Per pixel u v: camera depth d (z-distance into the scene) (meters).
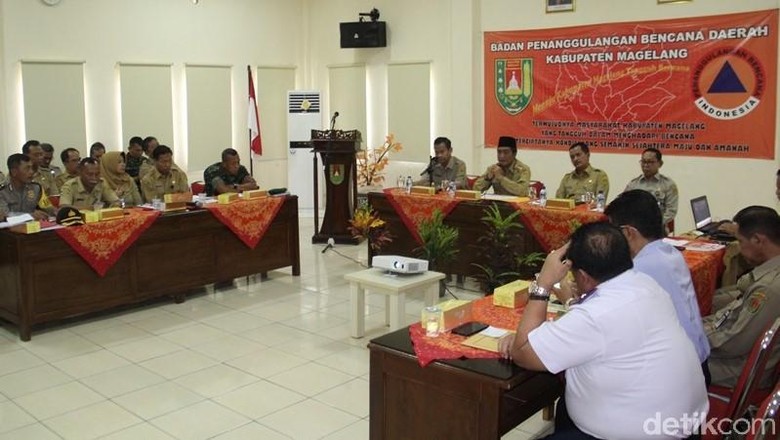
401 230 6.27
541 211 5.32
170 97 8.88
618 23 7.36
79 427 3.50
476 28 8.39
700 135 6.98
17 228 4.66
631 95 7.37
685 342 2.15
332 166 7.85
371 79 9.76
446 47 8.89
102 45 8.20
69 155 6.50
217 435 3.41
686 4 6.91
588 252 2.18
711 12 6.78
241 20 9.57
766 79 6.54
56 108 7.86
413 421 2.54
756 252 2.92
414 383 2.52
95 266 4.98
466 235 5.80
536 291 2.32
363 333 4.84
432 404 2.48
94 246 4.95
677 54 7.02
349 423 3.53
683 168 7.14
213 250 5.78
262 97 9.93
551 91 7.94
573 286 2.98
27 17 7.57
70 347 4.65
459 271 5.88
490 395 2.31
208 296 5.89
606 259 2.17
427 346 2.54
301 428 3.48
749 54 6.61
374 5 9.55
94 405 3.76
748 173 6.75
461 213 5.79
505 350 2.43
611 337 2.07
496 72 8.34
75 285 4.94
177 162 9.07
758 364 2.27
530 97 8.12
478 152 8.61
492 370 2.33
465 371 2.34
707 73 6.87
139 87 8.56
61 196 5.72
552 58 7.88
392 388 2.59
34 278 4.73
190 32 9.03
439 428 2.47
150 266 5.36
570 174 6.09
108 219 5.04
